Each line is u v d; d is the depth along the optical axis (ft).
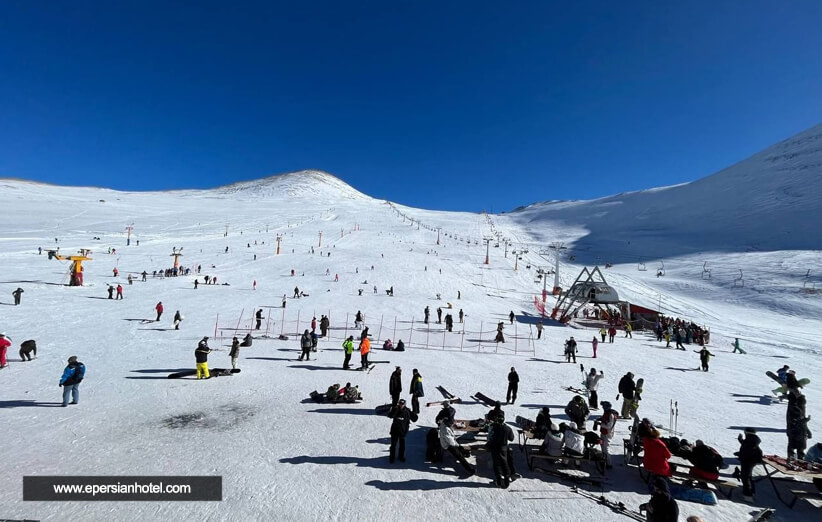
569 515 23.57
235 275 172.96
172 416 36.01
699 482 27.20
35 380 44.75
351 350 56.95
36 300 100.68
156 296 121.80
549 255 308.60
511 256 275.59
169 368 52.24
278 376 51.29
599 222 463.01
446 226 424.87
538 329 96.53
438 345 82.64
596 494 26.13
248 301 124.06
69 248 199.11
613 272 250.16
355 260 211.82
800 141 519.60
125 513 21.85
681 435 36.86
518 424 35.78
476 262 246.27
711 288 201.67
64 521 20.97
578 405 34.40
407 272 193.06
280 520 21.68
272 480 25.68
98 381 45.32
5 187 499.92
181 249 217.77
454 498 24.81
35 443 29.55
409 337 89.97
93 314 90.33
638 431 30.14
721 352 89.61
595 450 30.63
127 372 49.47
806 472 26.81
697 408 45.96
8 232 237.86
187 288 140.36
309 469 27.40
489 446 27.22
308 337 62.28
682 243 323.16
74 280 126.11
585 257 306.14
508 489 26.25
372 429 35.01
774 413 44.70
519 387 52.44
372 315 116.26
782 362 79.41
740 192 433.89
